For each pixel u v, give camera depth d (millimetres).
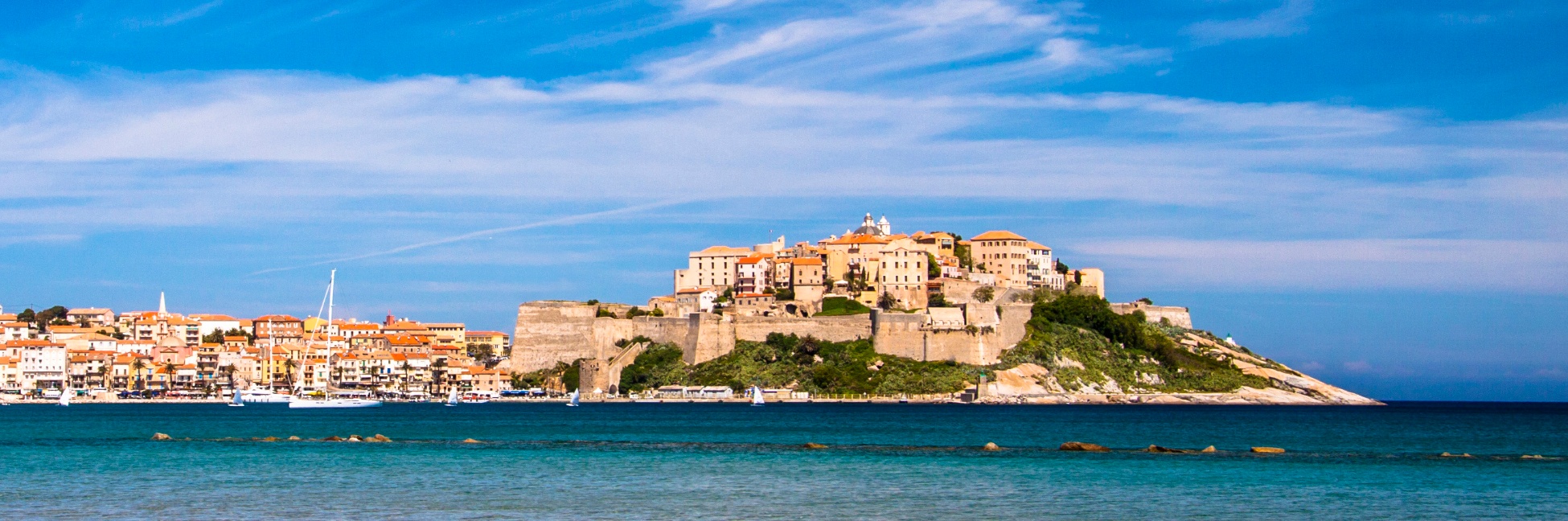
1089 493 118562
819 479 129250
